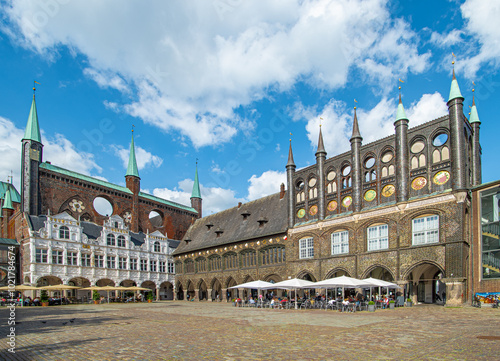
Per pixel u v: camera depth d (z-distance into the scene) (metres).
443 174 39.88
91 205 74.44
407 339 15.86
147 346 14.90
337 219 49.25
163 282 79.75
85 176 74.94
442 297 48.59
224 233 71.81
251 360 12.21
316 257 51.16
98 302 58.09
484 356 12.21
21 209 63.00
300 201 56.00
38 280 58.19
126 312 35.28
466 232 37.97
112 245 70.38
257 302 44.34
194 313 33.19
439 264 38.25
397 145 43.78
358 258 45.81
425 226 40.31
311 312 33.53
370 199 46.31
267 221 62.62
